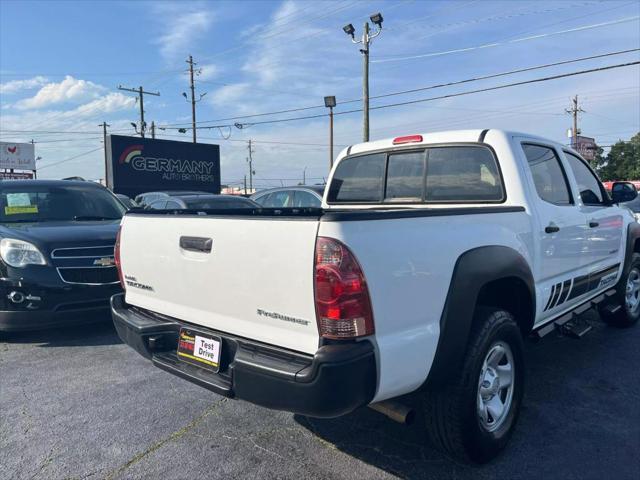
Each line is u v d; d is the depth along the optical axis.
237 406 3.98
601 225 4.86
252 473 3.04
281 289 2.54
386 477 2.98
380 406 2.70
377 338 2.45
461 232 2.98
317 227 2.39
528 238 3.60
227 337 2.87
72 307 5.43
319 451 3.28
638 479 2.94
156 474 3.04
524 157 3.87
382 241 2.49
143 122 44.19
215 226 2.86
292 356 2.55
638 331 5.84
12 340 5.74
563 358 4.95
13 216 6.45
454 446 2.97
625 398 4.04
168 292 3.30
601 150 54.66
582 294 4.67
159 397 4.16
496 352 3.17
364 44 23.83
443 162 4.13
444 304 2.80
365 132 24.11
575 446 3.31
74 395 4.21
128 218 3.66
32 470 3.11
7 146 46.75
